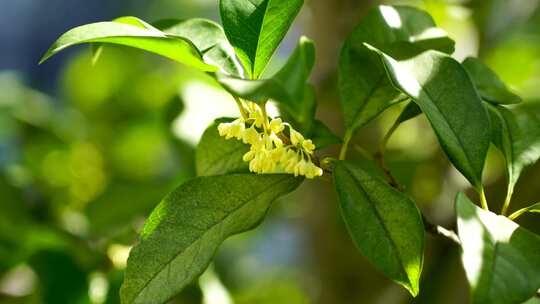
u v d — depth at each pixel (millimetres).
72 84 1074
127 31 505
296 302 1088
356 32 583
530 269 472
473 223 483
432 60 534
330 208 929
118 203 854
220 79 498
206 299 780
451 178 901
